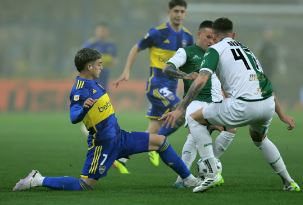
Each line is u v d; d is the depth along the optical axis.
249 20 98.19
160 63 29.45
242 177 23.84
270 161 19.98
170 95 29.25
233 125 19.28
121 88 80.38
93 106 19.52
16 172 25.23
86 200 17.83
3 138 42.59
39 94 77.19
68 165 27.84
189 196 18.64
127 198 18.20
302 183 22.28
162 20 96.75
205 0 104.88
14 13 94.75
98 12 97.62
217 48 19.33
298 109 86.12
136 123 55.41
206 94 22.47
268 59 73.31
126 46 89.19
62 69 89.69
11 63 90.50
